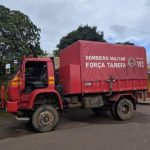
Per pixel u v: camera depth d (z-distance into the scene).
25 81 12.32
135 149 8.71
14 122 14.27
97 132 11.44
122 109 14.35
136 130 11.62
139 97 15.44
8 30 17.28
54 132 11.81
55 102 12.88
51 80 12.64
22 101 12.24
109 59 14.25
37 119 11.95
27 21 18.34
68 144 9.61
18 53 17.45
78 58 13.63
